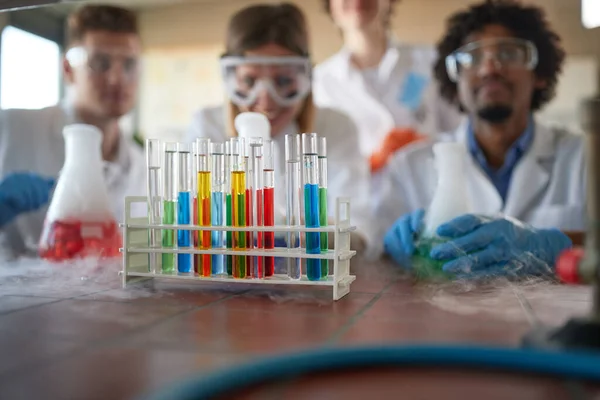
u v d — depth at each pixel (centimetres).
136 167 206
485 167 185
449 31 190
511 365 43
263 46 185
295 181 89
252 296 85
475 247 109
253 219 89
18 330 62
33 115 199
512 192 182
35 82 202
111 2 205
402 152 196
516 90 179
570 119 184
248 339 57
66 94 205
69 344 55
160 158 96
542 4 182
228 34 199
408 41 196
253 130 106
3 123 197
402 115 197
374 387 40
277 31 185
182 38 209
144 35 211
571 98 183
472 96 183
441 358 45
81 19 201
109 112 202
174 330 61
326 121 198
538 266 107
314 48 202
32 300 82
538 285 94
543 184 180
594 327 46
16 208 151
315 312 72
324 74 202
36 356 51
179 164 93
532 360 42
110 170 200
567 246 117
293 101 185
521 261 107
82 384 43
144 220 98
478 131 185
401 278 107
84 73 200
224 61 188
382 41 197
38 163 199
